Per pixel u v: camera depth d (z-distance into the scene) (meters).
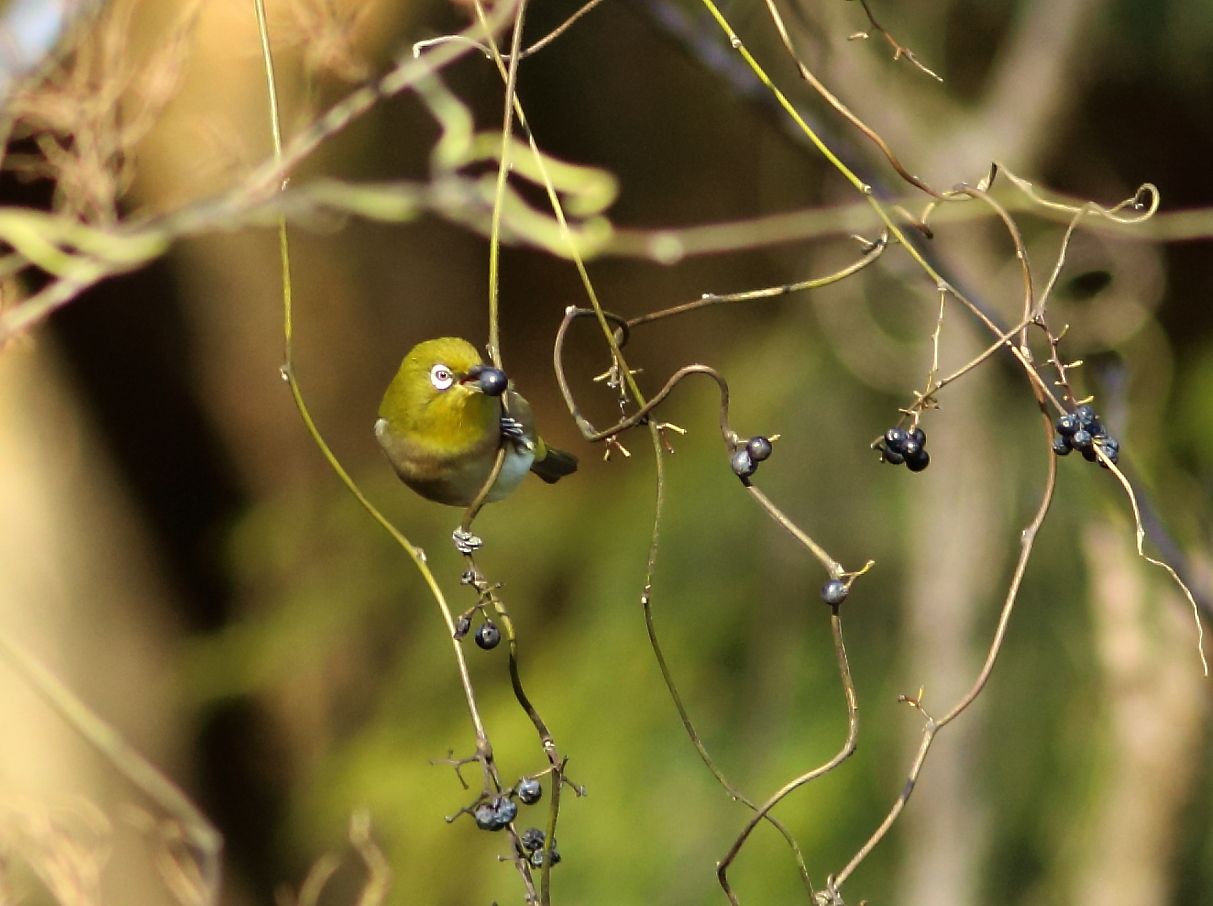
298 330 14.08
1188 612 8.64
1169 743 9.45
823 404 11.31
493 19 6.53
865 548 10.98
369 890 6.55
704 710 10.84
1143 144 12.27
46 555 13.90
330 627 13.00
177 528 14.66
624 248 8.11
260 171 7.68
